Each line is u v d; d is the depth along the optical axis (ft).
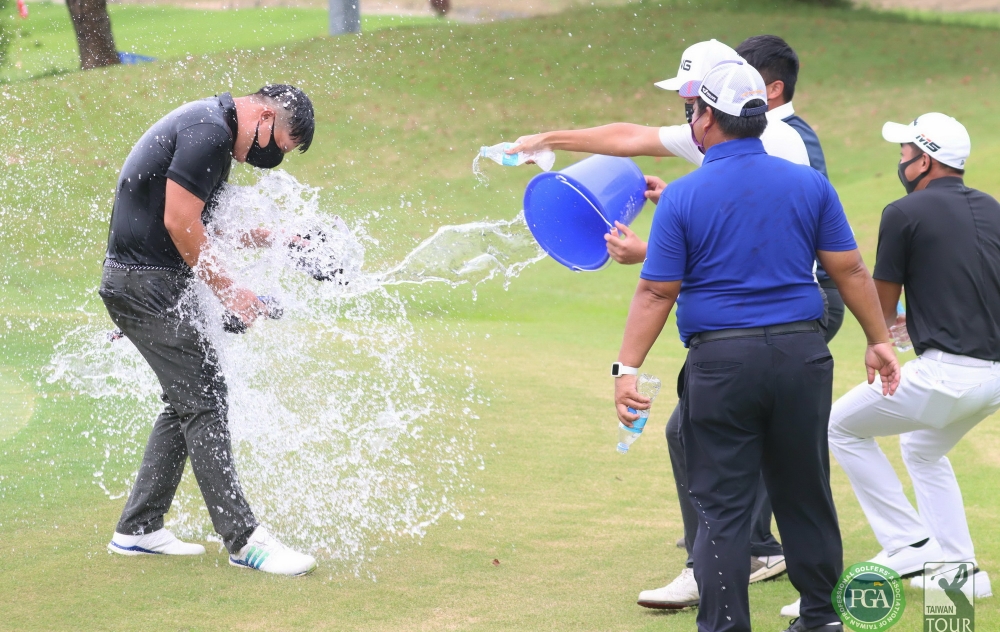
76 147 126.41
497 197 133.59
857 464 32.94
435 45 199.62
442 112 165.68
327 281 37.37
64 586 30.58
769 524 34.32
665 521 38.75
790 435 26.23
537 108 174.29
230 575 32.12
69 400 53.62
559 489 42.63
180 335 32.32
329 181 135.85
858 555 35.27
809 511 27.09
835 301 32.96
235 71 171.42
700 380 26.25
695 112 27.40
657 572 33.40
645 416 27.40
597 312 96.94
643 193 32.76
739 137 26.58
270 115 32.96
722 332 25.95
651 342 27.20
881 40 220.43
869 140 160.86
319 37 195.83
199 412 32.48
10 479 40.88
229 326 32.73
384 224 115.34
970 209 31.32
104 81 154.40
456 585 31.81
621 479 44.24
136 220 31.73
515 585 31.96
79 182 116.37
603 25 224.94
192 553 34.01
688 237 26.22
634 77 194.08
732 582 25.88
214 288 32.42
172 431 33.32
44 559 32.78
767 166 26.30
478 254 38.37
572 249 33.37
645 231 125.90
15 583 30.68
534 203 33.22
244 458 44.06
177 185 30.96
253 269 35.94
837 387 64.23
